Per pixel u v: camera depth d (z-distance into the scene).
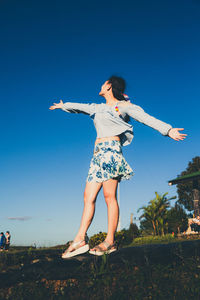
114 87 2.77
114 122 2.58
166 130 2.32
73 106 2.80
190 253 2.49
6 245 12.57
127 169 2.54
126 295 1.98
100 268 2.21
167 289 2.05
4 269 2.10
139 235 22.80
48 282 2.13
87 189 2.51
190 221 25.31
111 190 2.48
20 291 2.01
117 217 2.48
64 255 2.35
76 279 2.16
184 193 41.62
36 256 2.40
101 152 2.53
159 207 26.95
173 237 18.39
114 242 2.48
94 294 2.02
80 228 2.42
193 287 2.04
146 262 2.36
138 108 2.58
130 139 2.66
